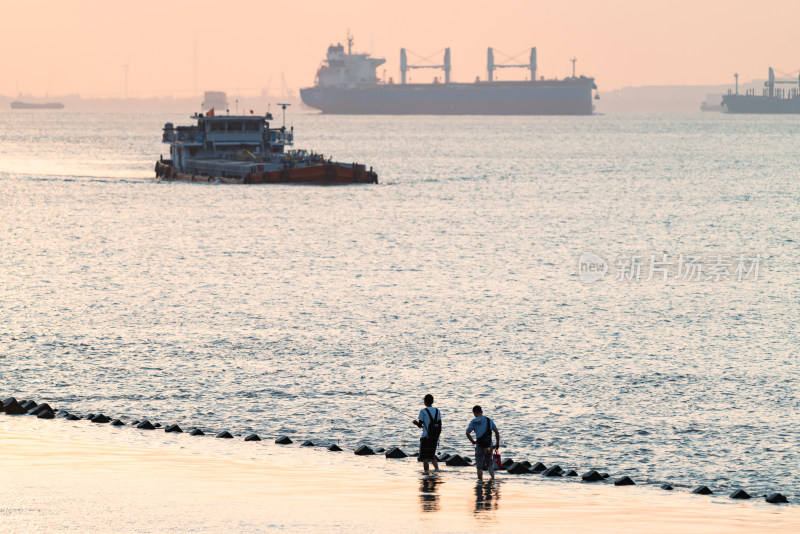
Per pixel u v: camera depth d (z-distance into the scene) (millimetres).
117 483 97188
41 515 83875
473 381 169000
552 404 154375
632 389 164000
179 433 130250
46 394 156125
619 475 118500
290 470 108438
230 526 82312
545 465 121438
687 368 179250
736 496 104438
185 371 173000
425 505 93500
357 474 108250
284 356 186125
